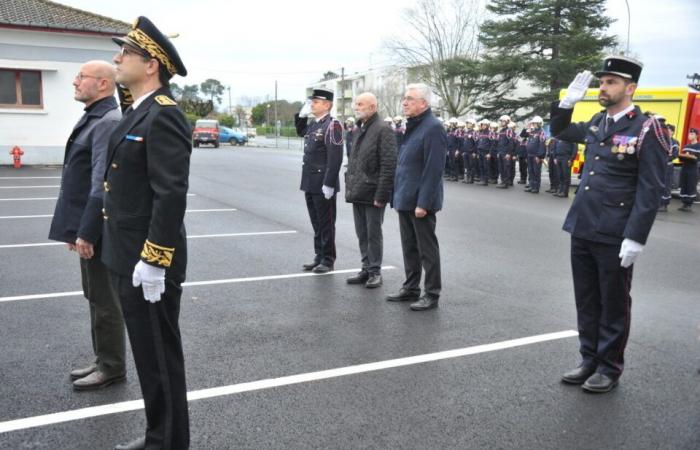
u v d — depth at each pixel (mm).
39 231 8016
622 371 3865
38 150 16719
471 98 42406
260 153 29922
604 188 3629
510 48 36844
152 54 2604
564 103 3859
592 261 3756
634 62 3527
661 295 5945
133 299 2646
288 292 5641
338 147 6055
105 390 3533
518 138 17438
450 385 3707
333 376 3797
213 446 2947
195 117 52688
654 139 3445
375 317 4973
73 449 2896
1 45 15766
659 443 3074
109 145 2689
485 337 4559
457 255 7555
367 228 5906
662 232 10016
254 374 3795
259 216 9938
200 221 9336
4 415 3201
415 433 3119
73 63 16719
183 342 4297
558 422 3271
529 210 12086
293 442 3002
